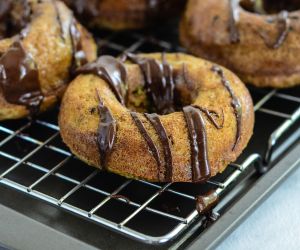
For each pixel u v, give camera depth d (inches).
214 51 15.7
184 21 16.5
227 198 13.1
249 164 13.4
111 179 13.6
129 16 17.0
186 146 12.9
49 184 13.4
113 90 14.0
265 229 12.8
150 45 17.4
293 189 13.6
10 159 14.0
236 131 13.4
